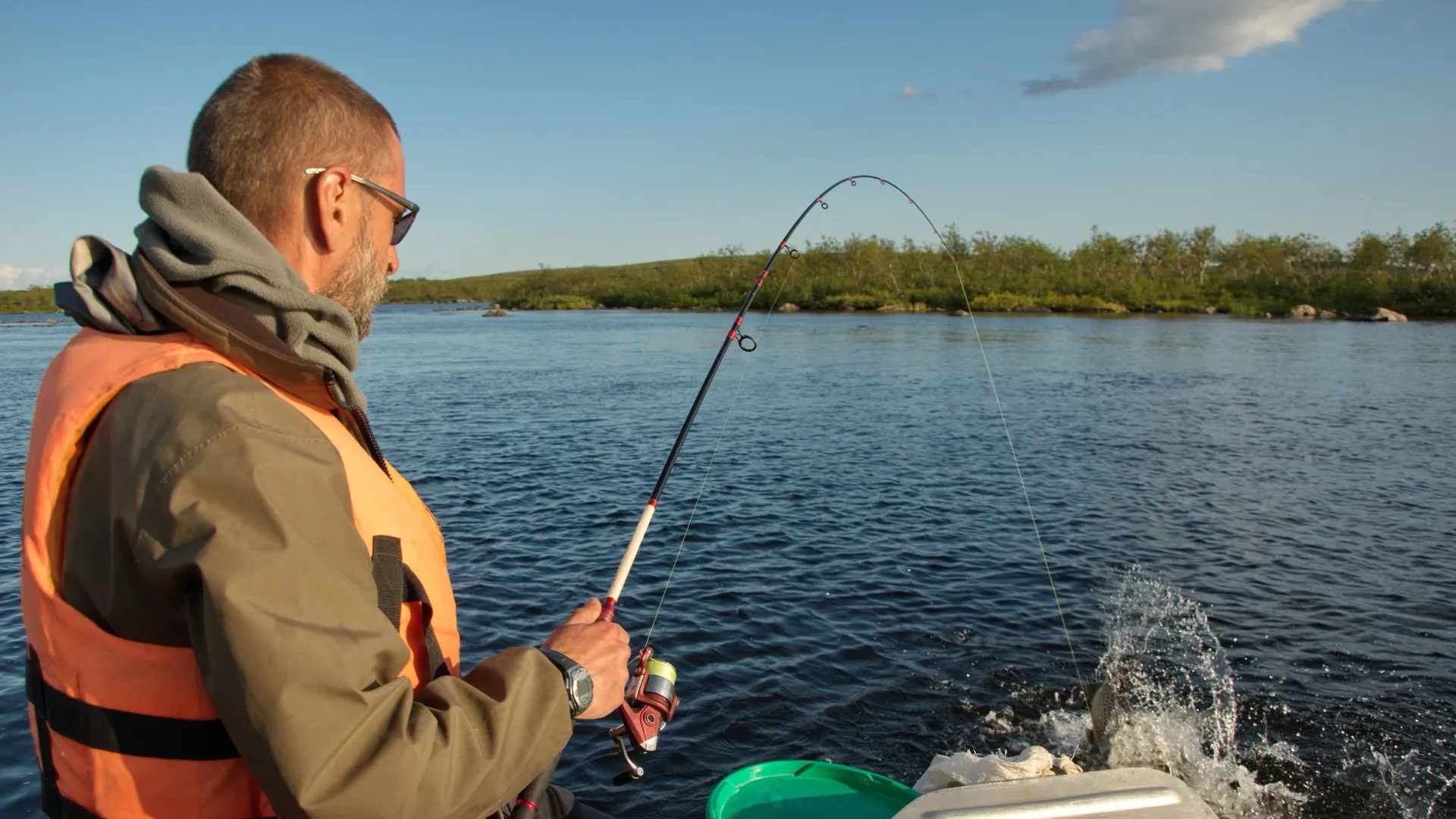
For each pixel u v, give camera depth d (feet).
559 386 89.66
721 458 51.21
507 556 31.89
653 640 24.41
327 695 3.64
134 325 4.25
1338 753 19.40
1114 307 278.26
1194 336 169.17
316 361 4.46
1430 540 34.96
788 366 112.06
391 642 4.01
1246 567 31.42
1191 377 98.32
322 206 4.71
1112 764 19.06
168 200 4.29
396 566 4.60
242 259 4.24
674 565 30.83
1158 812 7.03
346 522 4.05
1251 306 266.98
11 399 71.67
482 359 123.03
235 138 4.58
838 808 11.12
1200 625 26.08
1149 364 113.70
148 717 3.89
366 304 5.10
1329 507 40.34
